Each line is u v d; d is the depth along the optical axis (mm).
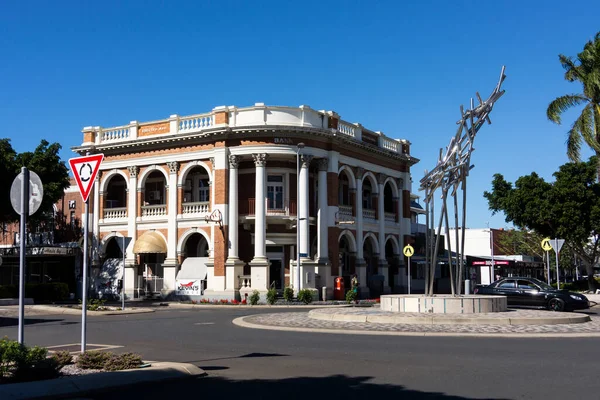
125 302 38875
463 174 21641
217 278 37969
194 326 20406
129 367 10281
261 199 37969
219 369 11039
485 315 19453
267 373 10570
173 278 39719
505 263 58594
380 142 46906
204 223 39312
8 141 38125
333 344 14562
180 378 9984
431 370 10609
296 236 39688
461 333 16328
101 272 42656
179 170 40656
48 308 29141
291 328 18578
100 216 43312
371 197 46625
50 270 46156
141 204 42031
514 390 8836
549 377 9828
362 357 12289
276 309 32125
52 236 46781
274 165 39594
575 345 13984
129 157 42562
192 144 40062
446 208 22281
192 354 13039
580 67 37156
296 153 38438
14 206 9938
